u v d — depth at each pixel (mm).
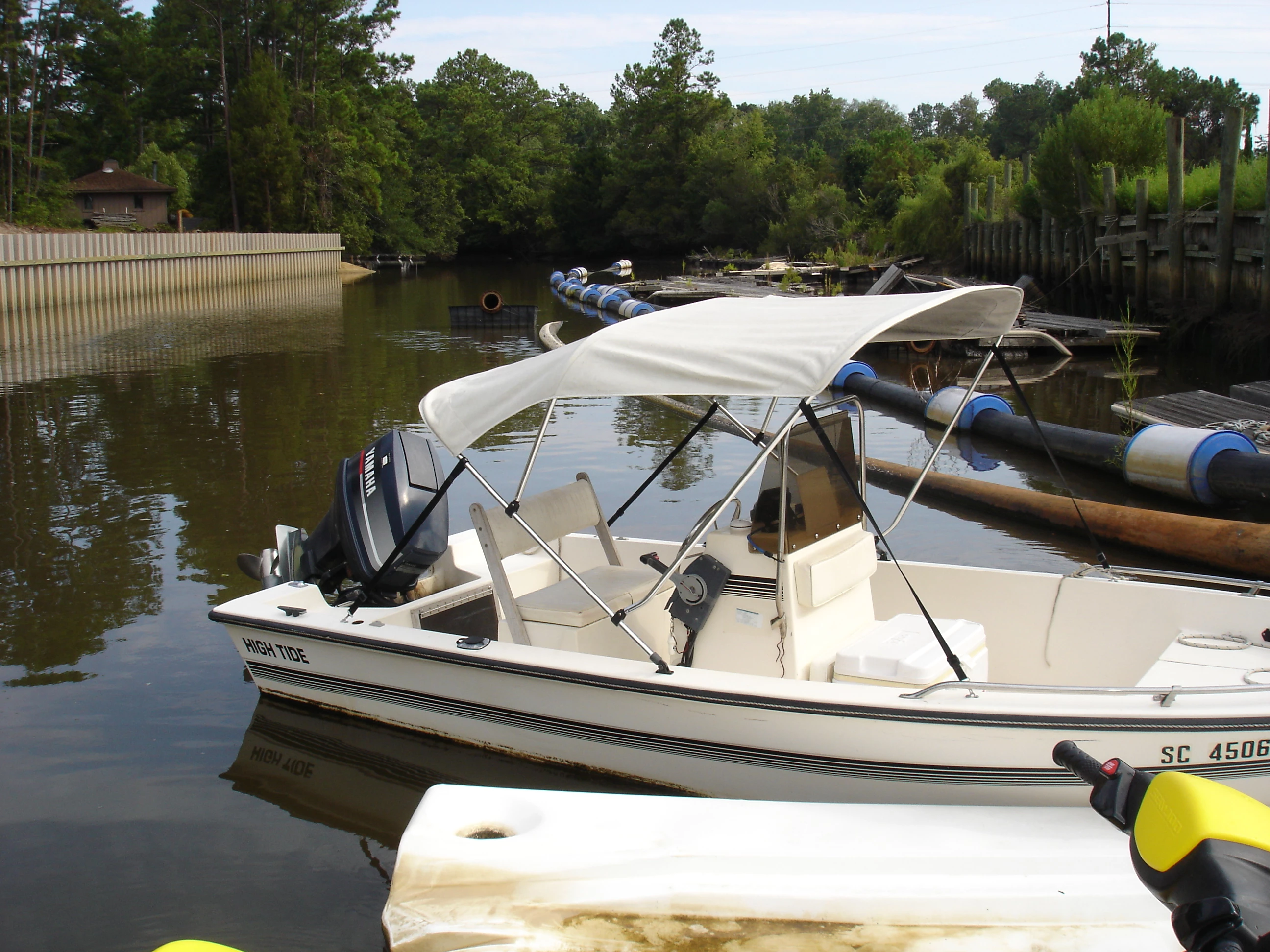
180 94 62281
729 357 3668
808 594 4035
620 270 44406
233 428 11828
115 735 4809
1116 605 4605
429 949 2984
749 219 60188
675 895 3094
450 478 4438
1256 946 1543
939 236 30484
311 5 60719
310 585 5449
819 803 3602
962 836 3377
